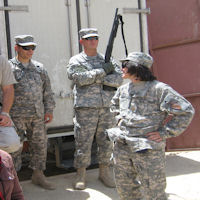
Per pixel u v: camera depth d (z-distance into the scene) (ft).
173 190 12.77
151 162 8.61
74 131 13.34
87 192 12.69
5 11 13.15
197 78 18.98
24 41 12.12
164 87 8.56
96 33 12.89
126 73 8.86
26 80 12.30
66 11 14.26
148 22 20.11
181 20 19.22
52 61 14.08
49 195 12.45
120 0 15.28
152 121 8.68
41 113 12.67
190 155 18.07
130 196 9.20
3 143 9.34
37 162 13.07
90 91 12.78
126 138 8.79
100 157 13.43
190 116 8.47
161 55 19.90
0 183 5.89
